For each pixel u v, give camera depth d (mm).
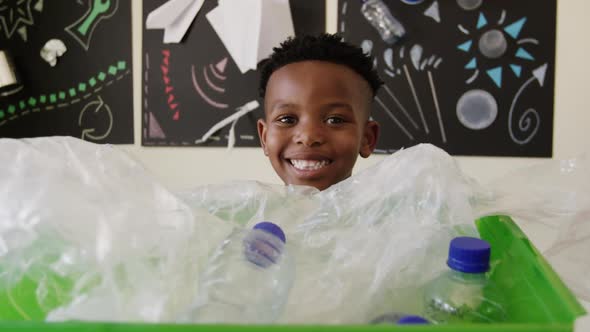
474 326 248
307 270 384
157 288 303
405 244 397
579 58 1364
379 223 426
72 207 347
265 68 840
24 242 350
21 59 1470
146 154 1482
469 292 345
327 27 1393
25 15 1461
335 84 734
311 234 431
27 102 1481
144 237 337
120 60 1458
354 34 1389
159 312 288
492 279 399
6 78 1435
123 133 1481
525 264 361
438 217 416
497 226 459
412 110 1396
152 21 1431
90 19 1454
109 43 1457
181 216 370
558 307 285
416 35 1379
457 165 465
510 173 488
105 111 1478
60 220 343
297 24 1394
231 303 322
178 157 1476
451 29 1373
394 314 333
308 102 729
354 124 750
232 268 345
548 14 1361
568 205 438
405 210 427
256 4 1368
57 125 1487
